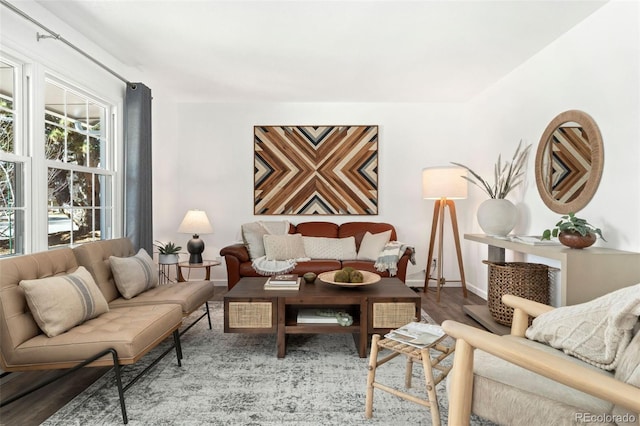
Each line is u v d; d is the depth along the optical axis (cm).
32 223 229
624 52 216
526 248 248
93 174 300
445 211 451
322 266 365
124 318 191
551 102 284
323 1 226
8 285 167
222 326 292
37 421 157
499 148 367
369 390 162
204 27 259
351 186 450
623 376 113
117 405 170
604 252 210
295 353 237
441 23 253
